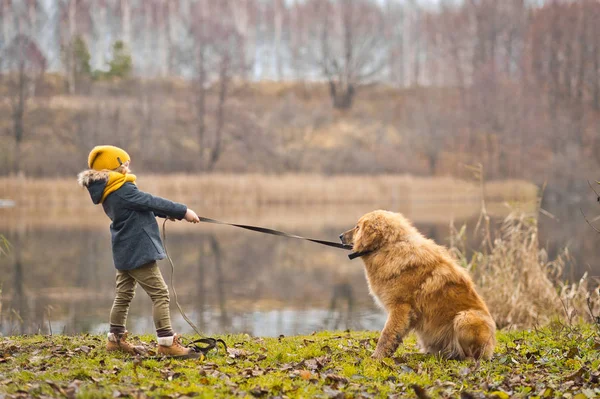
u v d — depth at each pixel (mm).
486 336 5363
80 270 15320
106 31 71000
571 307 8984
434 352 5754
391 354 5621
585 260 14961
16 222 25000
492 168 42312
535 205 10023
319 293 13062
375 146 48656
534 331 7484
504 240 9875
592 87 51750
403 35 76312
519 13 64250
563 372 5168
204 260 17734
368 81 66188
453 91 55312
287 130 50688
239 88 54250
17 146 41125
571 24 53812
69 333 8703
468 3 65625
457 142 47875
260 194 33469
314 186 34406
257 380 4754
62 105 48656
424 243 5812
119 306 5551
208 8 71375
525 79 52500
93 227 23734
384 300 5707
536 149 44688
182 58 53406
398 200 35969
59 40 60906
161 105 47438
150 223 5340
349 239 6250
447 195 36281
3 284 13398
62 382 4477
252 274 15453
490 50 62469
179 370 4953
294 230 21578
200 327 9812
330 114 54594
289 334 9242
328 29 65938
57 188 31844
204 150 46500
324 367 5312
